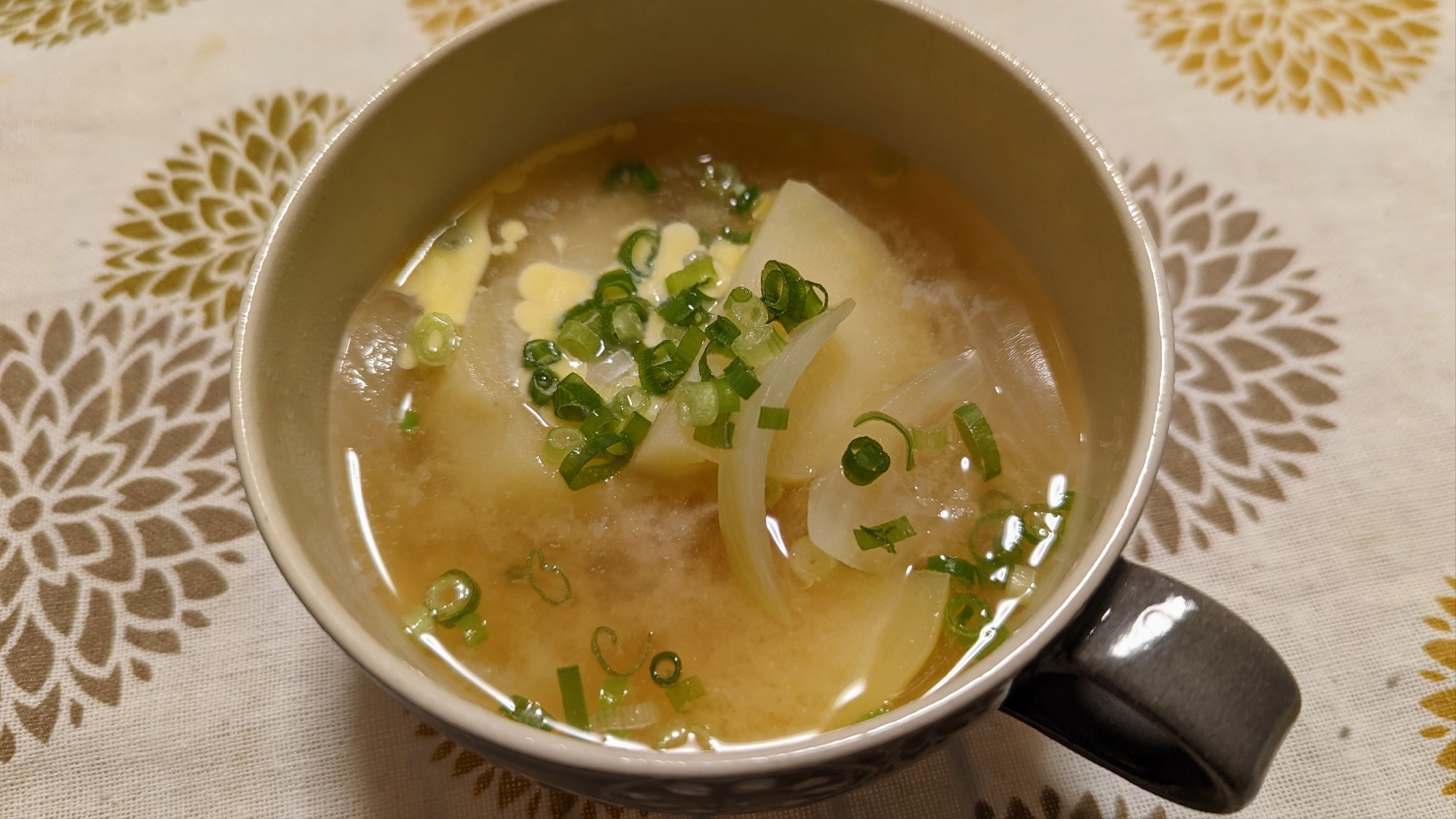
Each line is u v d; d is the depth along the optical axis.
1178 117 0.19
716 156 0.16
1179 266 0.17
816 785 0.10
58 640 0.14
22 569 0.15
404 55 0.20
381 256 0.15
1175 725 0.10
